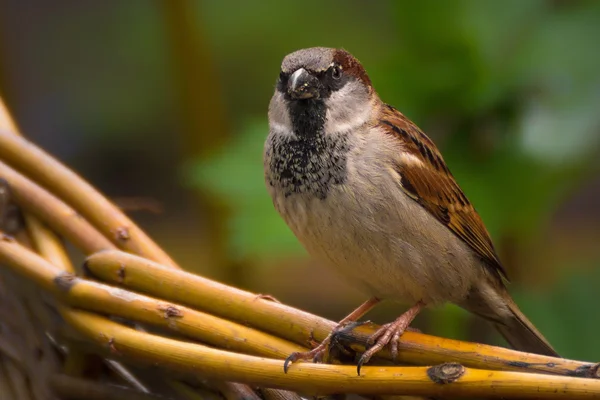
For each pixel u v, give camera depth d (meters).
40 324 2.77
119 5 3.12
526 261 2.89
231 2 3.05
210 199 2.95
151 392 2.76
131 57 3.12
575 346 2.86
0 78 3.00
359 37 3.04
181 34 2.95
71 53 3.36
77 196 2.78
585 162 2.87
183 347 2.73
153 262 2.76
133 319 2.75
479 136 2.87
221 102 2.96
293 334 2.74
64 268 2.78
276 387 2.72
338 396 2.74
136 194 3.55
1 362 2.78
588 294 2.87
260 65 3.06
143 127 3.17
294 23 3.05
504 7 2.88
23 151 2.79
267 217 2.86
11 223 2.79
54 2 3.39
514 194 2.86
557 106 2.87
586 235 3.28
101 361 2.77
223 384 2.74
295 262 3.21
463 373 2.70
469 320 2.91
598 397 2.69
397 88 2.87
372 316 3.09
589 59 2.87
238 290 2.75
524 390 2.70
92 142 3.42
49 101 3.38
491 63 2.88
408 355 2.73
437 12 2.87
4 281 2.78
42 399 2.77
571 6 2.88
